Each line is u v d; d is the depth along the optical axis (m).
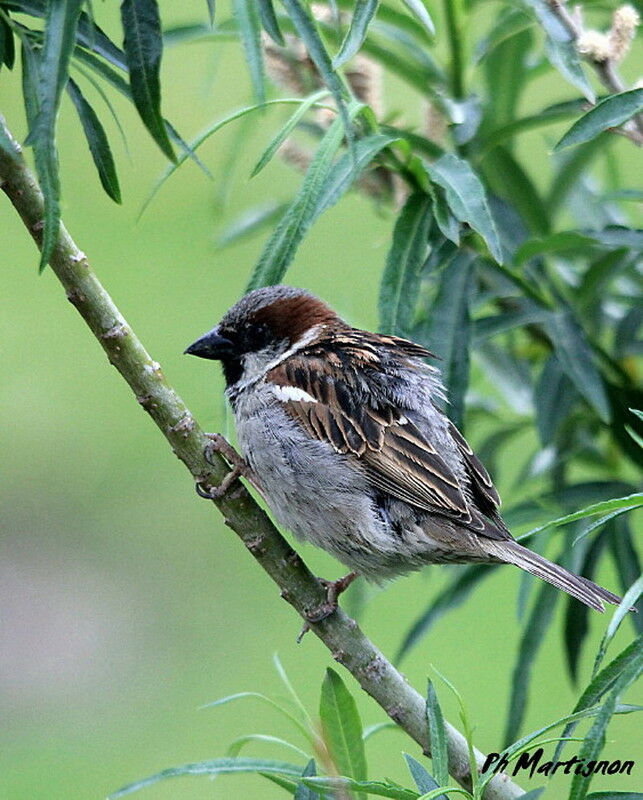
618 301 7.46
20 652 12.85
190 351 7.89
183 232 15.78
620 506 4.71
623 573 7.06
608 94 6.34
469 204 6.07
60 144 16.42
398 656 7.41
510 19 6.98
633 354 7.37
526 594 6.62
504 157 7.54
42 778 11.45
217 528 13.74
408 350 7.06
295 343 7.78
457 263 6.98
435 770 4.73
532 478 7.72
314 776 4.78
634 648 4.36
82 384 14.81
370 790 4.66
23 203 5.44
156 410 5.91
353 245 14.68
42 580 13.37
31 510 13.90
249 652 12.45
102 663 12.55
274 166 15.19
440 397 7.52
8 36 5.36
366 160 6.11
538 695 11.75
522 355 8.06
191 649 12.61
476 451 8.20
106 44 5.47
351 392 7.42
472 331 6.81
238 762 5.01
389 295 6.42
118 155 16.23
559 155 7.72
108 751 11.70
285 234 5.91
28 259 16.41
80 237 15.77
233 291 15.08
